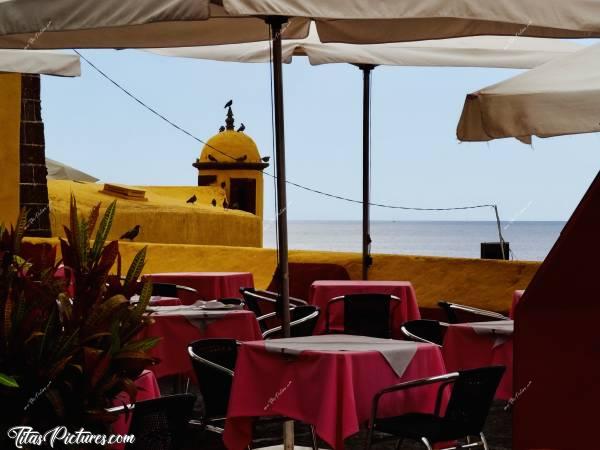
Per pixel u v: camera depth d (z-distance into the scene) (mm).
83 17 6199
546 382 3574
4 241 4855
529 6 6086
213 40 9234
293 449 7324
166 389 10086
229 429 6617
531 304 3570
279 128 7805
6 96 18172
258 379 6535
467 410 5961
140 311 4996
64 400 4641
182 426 4977
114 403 5250
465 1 5988
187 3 5789
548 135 8688
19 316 4617
